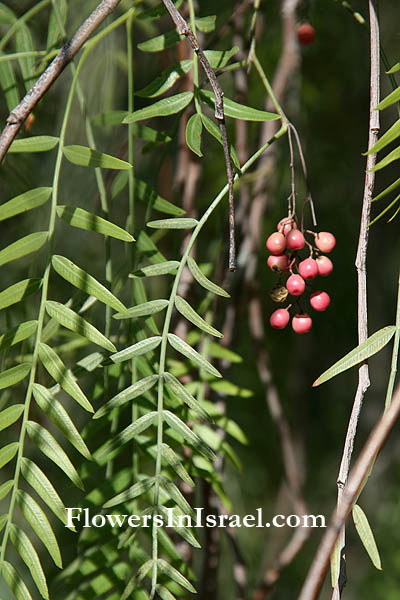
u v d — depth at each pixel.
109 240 0.56
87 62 0.67
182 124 0.67
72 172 0.68
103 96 0.67
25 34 0.60
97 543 0.56
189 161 0.67
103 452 0.51
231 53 0.54
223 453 0.59
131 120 0.52
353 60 0.87
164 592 0.50
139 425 0.51
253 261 0.70
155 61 0.71
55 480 0.71
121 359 0.51
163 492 0.55
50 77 0.51
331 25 0.83
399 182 0.50
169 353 0.65
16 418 0.51
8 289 0.51
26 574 0.71
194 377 0.64
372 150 0.49
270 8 0.73
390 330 0.50
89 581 0.56
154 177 0.61
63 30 0.59
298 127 0.76
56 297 0.67
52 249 0.52
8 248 0.51
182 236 0.66
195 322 0.51
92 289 0.51
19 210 0.52
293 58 0.70
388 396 0.49
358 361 0.50
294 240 0.55
